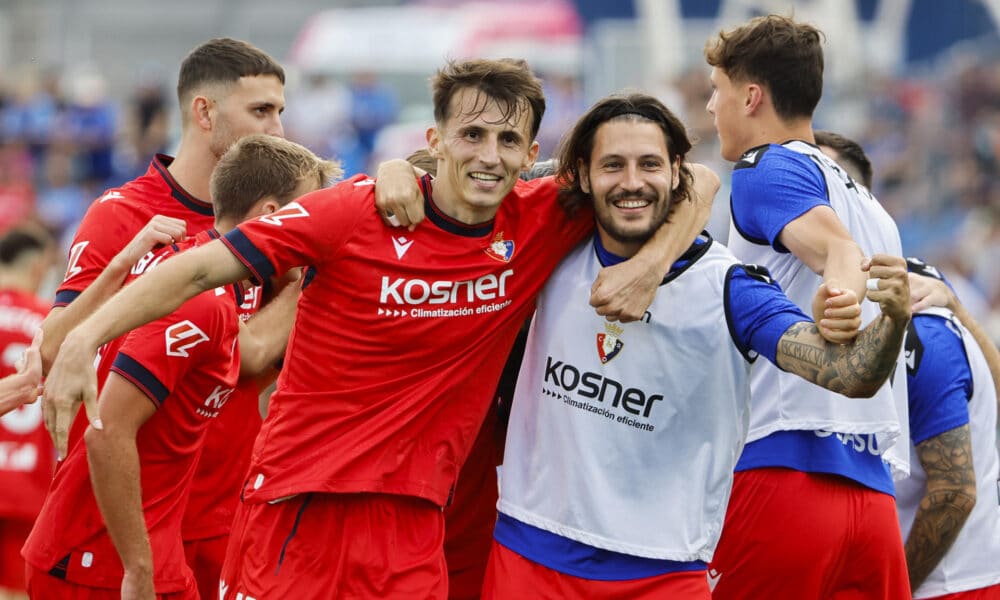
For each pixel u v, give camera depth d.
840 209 9.22
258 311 9.95
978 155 30.81
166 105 39.09
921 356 9.86
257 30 52.72
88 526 9.11
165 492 9.12
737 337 8.33
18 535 13.34
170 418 8.95
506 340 8.65
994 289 26.41
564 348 8.62
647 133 8.34
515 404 8.88
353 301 8.30
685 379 8.45
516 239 8.53
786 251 9.20
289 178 9.29
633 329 8.45
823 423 9.08
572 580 8.55
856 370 7.54
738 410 8.55
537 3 42.91
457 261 8.36
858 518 9.24
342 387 8.38
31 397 8.66
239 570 8.66
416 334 8.32
